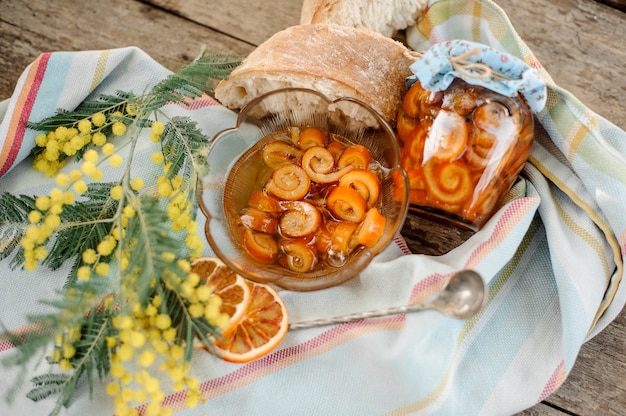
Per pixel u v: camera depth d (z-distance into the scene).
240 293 0.57
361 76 0.58
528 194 0.61
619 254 0.59
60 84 0.62
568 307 0.58
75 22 0.67
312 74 0.58
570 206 0.61
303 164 0.59
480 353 0.60
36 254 0.54
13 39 0.67
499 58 0.54
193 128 0.59
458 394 0.59
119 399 0.52
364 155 0.59
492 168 0.56
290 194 0.59
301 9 0.66
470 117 0.56
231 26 0.67
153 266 0.50
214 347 0.56
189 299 0.53
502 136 0.55
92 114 0.61
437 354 0.58
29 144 0.61
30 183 0.63
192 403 0.53
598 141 0.57
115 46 0.67
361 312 0.59
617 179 0.57
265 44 0.60
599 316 0.60
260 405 0.59
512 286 0.61
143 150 0.63
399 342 0.58
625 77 0.65
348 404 0.59
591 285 0.59
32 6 0.67
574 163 0.59
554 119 0.59
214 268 0.59
